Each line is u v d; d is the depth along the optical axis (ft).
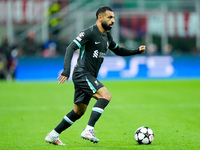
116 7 300.81
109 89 212.43
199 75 283.18
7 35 289.53
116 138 87.25
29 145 79.25
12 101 166.09
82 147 72.74
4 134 94.89
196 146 73.26
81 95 74.54
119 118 119.65
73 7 298.56
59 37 294.05
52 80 272.72
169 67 281.33
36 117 124.36
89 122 70.59
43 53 284.00
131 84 239.09
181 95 183.73
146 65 279.08
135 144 78.43
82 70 73.82
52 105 152.97
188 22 296.30
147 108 142.72
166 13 293.43
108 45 77.10
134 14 290.56
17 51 271.28
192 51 295.89
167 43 295.48
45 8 294.25
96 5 299.99
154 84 237.66
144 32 292.81
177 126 104.17
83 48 74.43
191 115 125.29
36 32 296.10
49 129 102.37
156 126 104.53
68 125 75.66
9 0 288.10
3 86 231.09
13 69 270.67
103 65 274.16
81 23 293.64
